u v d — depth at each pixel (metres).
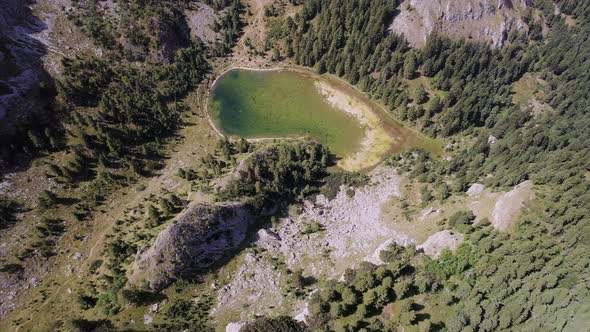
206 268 79.31
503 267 65.88
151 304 72.06
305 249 88.00
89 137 96.00
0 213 79.44
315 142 113.62
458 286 67.06
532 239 71.38
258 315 74.62
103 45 112.12
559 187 77.56
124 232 83.44
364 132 117.81
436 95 117.56
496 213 78.81
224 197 89.44
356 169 109.19
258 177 95.75
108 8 117.31
